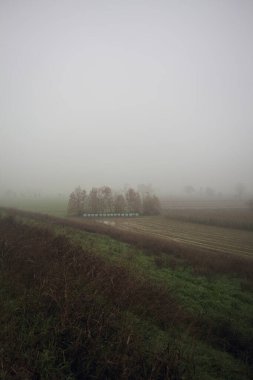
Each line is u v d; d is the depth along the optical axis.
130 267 15.22
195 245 25.86
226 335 9.50
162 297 11.27
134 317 9.27
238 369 7.64
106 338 7.27
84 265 12.84
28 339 6.92
